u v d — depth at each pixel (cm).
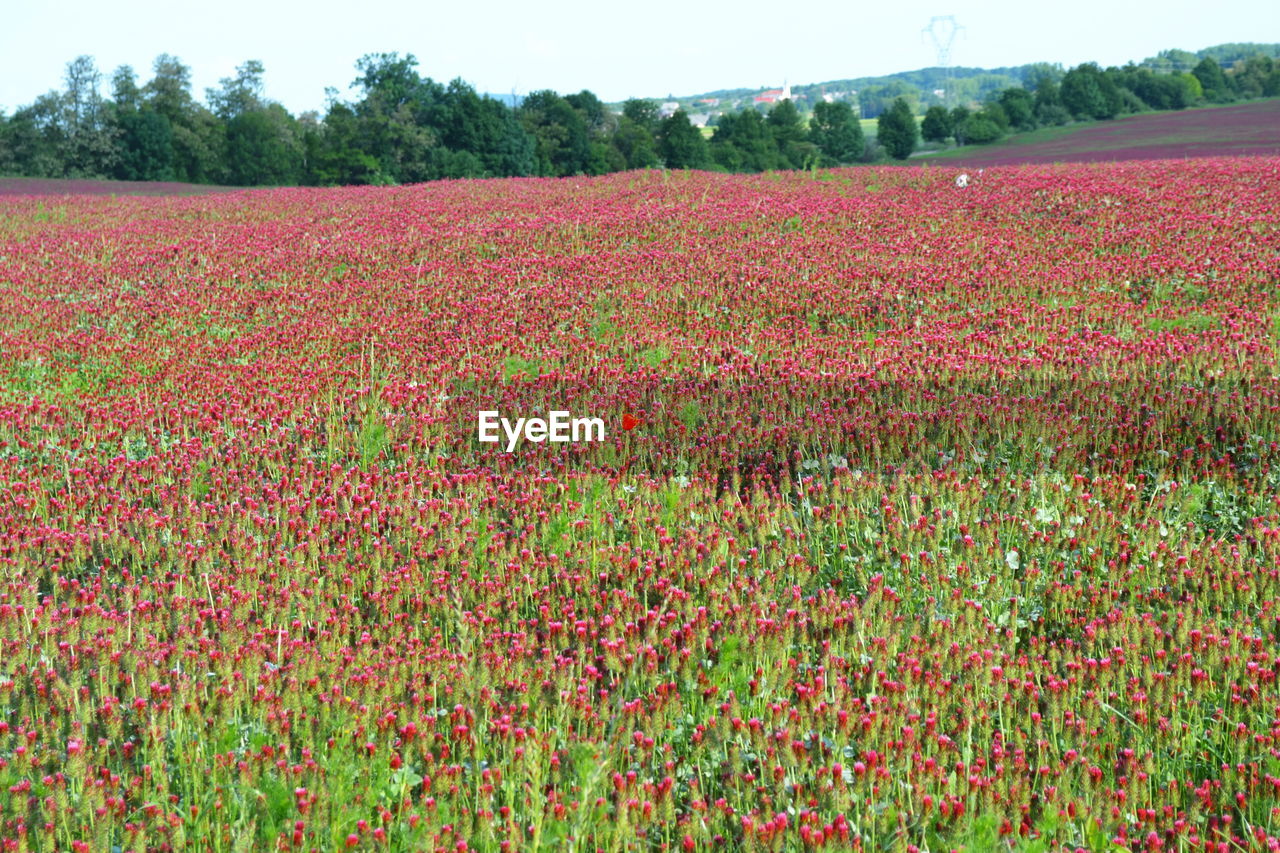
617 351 1357
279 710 527
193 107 9362
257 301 1784
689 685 570
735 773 489
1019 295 1548
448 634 657
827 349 1294
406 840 442
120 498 877
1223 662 575
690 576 694
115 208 3503
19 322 1720
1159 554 715
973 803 462
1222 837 459
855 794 471
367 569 729
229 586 707
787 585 705
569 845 443
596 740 510
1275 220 1958
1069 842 450
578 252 2077
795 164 8406
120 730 522
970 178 2930
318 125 10212
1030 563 711
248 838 441
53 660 588
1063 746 530
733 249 1998
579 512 820
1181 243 1823
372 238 2391
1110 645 628
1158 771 508
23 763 483
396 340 1464
